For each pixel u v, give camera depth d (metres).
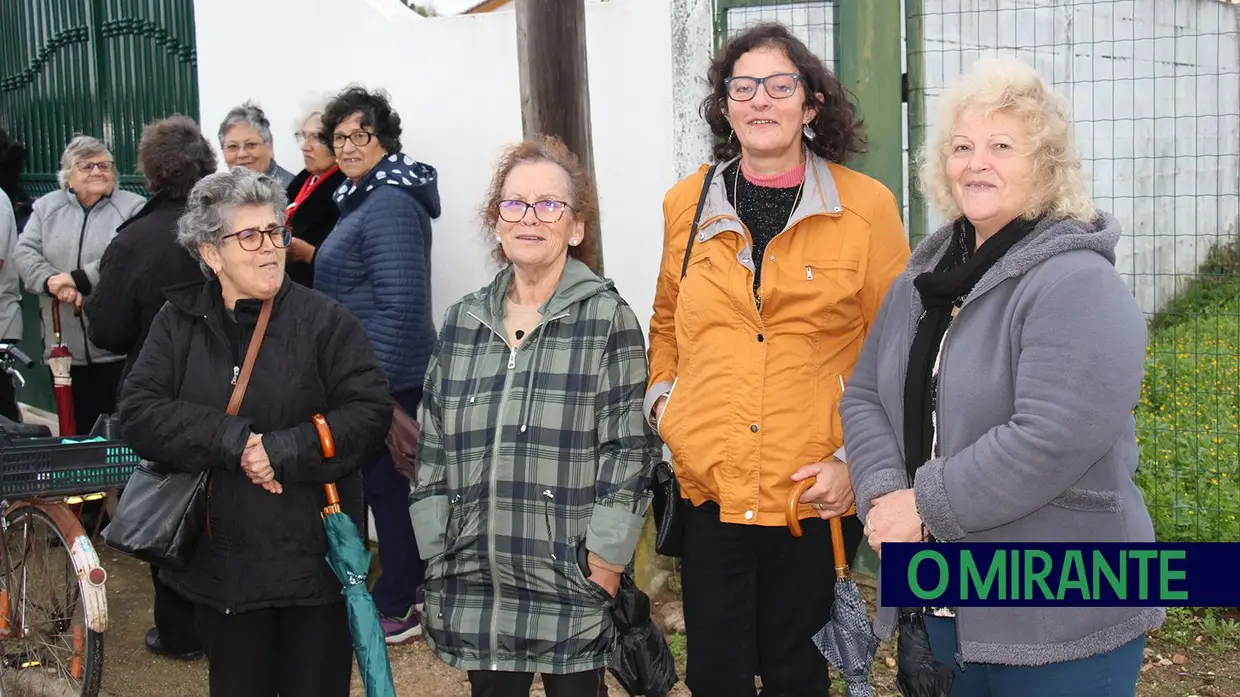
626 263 4.45
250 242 2.60
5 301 5.32
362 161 4.05
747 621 2.63
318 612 2.72
